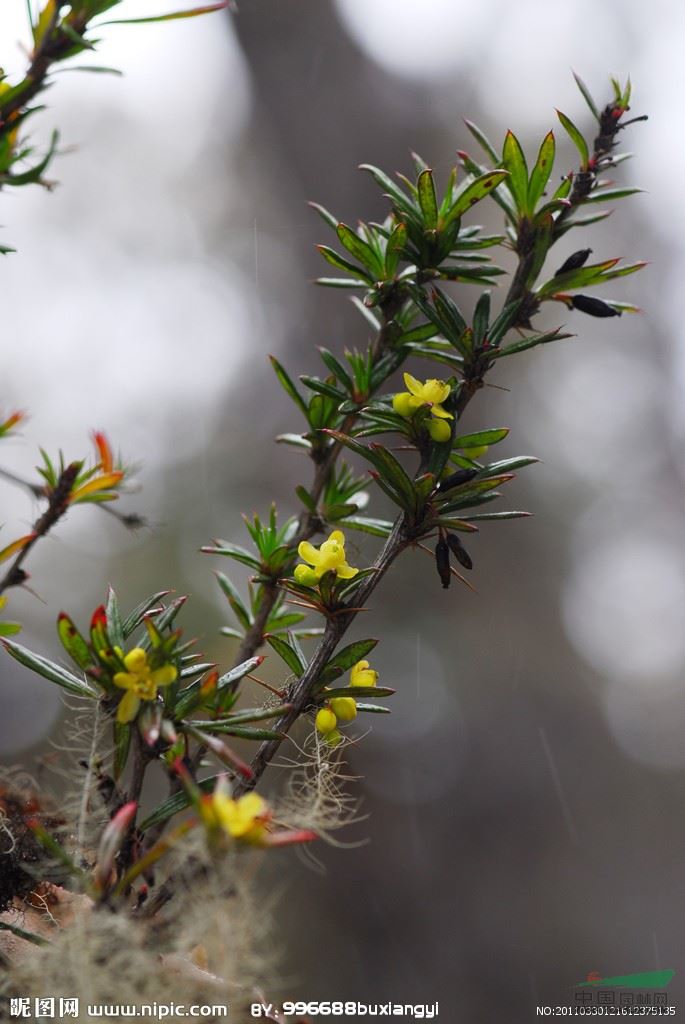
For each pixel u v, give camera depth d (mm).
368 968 5961
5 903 980
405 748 6918
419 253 1163
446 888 6586
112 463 994
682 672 10344
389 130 8664
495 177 1092
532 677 8141
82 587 6098
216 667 916
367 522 1291
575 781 7828
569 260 1116
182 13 914
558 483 9742
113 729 882
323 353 1280
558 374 10211
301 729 1322
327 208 8469
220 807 702
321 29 8797
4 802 1042
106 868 741
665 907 7238
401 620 7422
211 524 6816
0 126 904
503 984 6172
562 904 6914
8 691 3436
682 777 8750
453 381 1099
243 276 8406
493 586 8477
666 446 11766
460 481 1007
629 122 1114
